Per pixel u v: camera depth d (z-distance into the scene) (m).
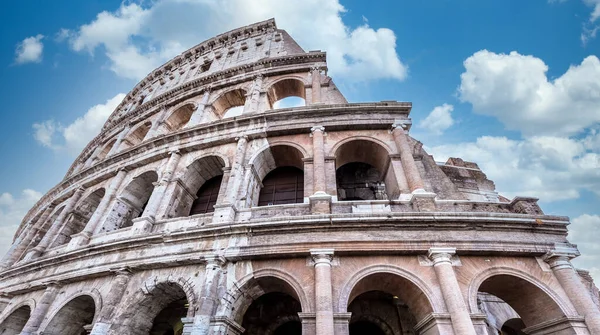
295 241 15.73
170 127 33.03
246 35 41.94
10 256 28.36
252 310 19.41
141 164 26.14
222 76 32.94
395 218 15.68
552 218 16.02
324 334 12.55
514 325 21.02
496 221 15.74
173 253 16.84
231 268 15.87
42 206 35.44
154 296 16.98
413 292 14.91
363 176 24.84
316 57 31.11
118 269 17.50
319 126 22.50
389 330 18.30
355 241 15.40
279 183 23.66
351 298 15.23
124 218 24.33
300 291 14.47
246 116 23.91
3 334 21.30
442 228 15.84
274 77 31.12
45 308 19.00
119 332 15.72
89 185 29.16
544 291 14.34
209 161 24.02
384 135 22.16
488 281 15.42
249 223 16.30
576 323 13.33
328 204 17.61
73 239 22.16
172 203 21.66
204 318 13.99
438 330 12.93
